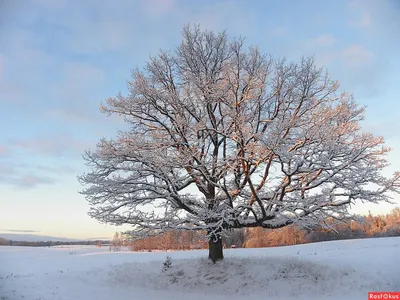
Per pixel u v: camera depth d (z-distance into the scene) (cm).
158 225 1331
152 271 1630
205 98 1388
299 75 1430
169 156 1330
